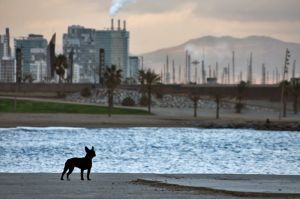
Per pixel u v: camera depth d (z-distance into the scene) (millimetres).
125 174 48062
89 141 107125
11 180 42000
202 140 115812
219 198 32438
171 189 36188
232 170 60156
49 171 56469
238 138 123938
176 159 73875
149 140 113188
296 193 33938
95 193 34500
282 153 87562
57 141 105562
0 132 128500
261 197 33000
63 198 32438
